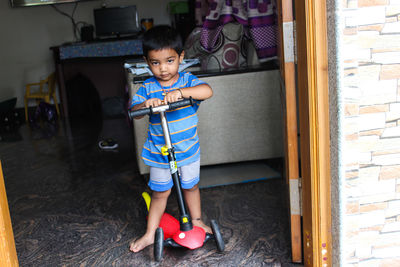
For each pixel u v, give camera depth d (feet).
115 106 19.85
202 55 12.15
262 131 10.34
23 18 20.59
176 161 6.64
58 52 19.38
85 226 8.11
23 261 6.87
